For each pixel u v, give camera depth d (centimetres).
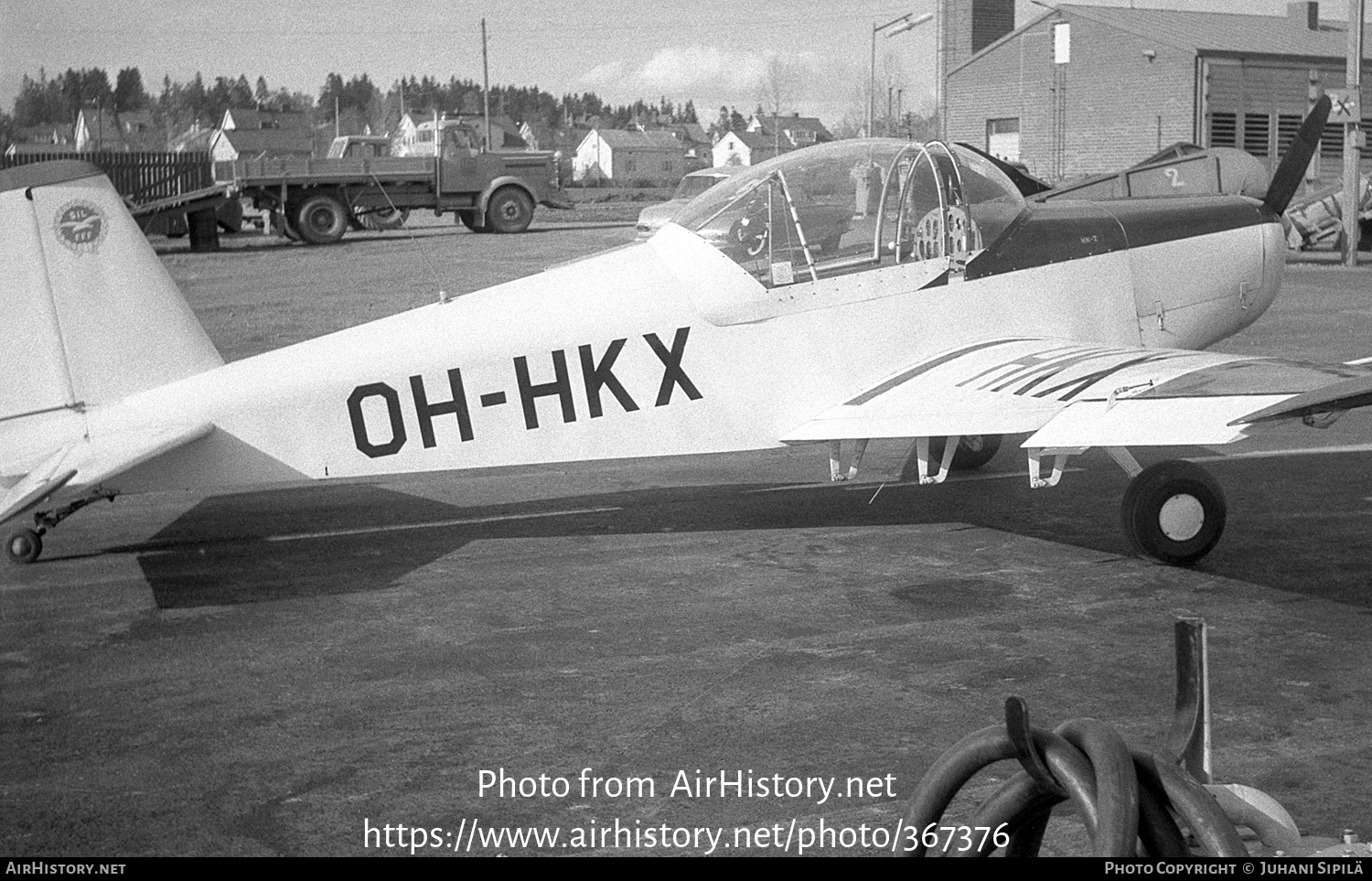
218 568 697
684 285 710
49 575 689
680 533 755
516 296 707
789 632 566
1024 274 775
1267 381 589
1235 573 649
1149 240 815
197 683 516
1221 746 431
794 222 718
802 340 727
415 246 3144
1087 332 797
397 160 3531
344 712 482
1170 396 595
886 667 517
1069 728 210
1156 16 4016
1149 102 3781
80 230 682
